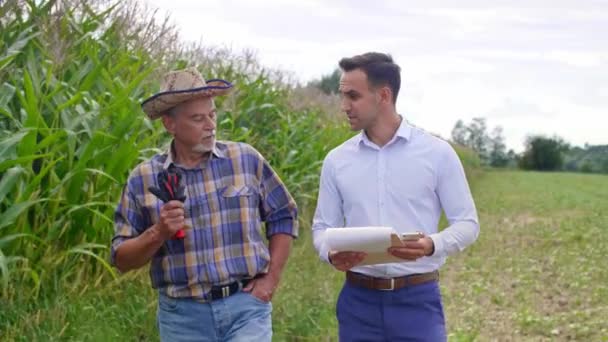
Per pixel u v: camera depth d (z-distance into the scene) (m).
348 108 4.19
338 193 4.36
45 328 5.45
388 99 4.18
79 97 6.15
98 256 6.06
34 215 6.02
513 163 83.06
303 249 9.91
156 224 3.68
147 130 7.36
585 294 9.84
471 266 12.01
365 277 4.23
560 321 8.43
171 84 3.79
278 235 4.12
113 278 6.46
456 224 4.10
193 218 3.89
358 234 3.83
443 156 4.16
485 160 83.25
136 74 7.49
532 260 12.48
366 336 4.26
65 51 6.73
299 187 11.22
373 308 4.23
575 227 17.02
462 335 7.68
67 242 6.18
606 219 18.89
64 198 6.10
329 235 3.87
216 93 3.86
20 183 5.75
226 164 3.96
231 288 3.90
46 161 5.97
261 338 3.94
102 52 7.71
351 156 4.29
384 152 4.21
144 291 6.50
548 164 79.25
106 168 6.38
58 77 6.94
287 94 13.40
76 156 6.45
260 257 3.96
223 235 3.90
